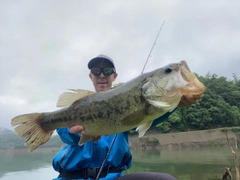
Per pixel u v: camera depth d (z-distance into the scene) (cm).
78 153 86
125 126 72
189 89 67
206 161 422
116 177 86
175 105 68
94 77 109
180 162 417
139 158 488
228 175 259
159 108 68
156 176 79
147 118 70
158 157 502
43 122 84
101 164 86
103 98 74
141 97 70
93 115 75
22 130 83
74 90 79
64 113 80
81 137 77
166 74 70
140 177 81
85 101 77
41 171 315
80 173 85
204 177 284
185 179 274
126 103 71
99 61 108
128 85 72
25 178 265
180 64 70
